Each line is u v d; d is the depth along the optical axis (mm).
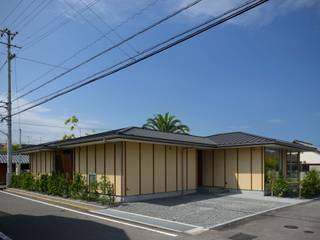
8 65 26938
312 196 18828
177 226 10930
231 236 9688
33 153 27172
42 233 10039
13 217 12633
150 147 18000
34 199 18359
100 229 10562
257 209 14227
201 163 22875
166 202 16391
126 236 9672
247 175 20453
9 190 24109
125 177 16641
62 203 16250
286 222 11539
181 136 21641
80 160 19594
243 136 22047
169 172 18953
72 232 10164
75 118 43125
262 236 9664
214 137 23766
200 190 21297
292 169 24328
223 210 13945
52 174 20969
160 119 42312
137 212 13547
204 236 9688
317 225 11070
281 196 18797
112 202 15547
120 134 15508
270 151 20781
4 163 34781
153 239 9336
